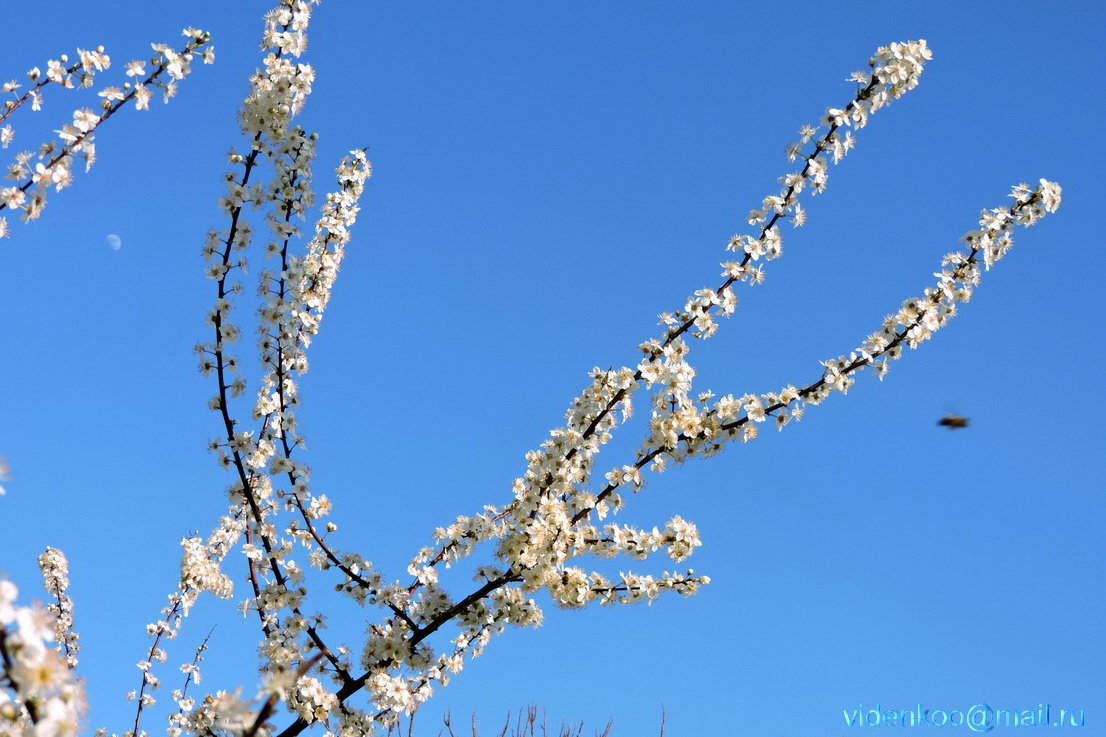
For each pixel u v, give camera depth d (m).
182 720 6.14
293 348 7.57
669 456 7.47
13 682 3.12
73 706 3.20
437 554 7.82
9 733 3.16
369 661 7.23
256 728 3.63
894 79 7.33
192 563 9.15
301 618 7.32
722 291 7.43
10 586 3.16
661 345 7.32
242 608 7.36
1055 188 7.74
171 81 6.57
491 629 7.57
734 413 7.44
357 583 7.39
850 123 7.39
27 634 3.15
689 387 7.29
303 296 7.76
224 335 7.38
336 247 8.00
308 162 7.33
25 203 6.14
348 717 7.06
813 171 7.35
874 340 7.66
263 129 7.21
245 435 7.42
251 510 7.54
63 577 9.41
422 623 7.43
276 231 7.38
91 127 6.30
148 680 9.42
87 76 6.33
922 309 7.57
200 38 6.68
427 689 7.55
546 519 7.14
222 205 7.23
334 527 7.58
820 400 7.53
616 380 7.27
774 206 7.45
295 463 7.52
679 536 7.21
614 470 7.37
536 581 7.09
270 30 7.21
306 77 7.26
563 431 7.30
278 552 7.39
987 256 7.73
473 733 7.87
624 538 7.25
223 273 7.27
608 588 7.28
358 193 8.12
